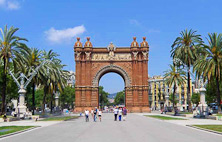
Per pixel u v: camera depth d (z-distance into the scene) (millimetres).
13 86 80188
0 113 54656
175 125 36344
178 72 82750
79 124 39688
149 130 28953
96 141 19859
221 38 54875
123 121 46625
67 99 130500
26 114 54375
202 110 55000
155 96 183750
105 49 96688
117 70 95750
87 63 94688
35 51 66625
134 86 93625
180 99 167750
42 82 66250
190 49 66250
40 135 24688
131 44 95812
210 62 52938
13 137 23422
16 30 55062
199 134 24734
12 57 53906
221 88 80938
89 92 93375
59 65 78750
